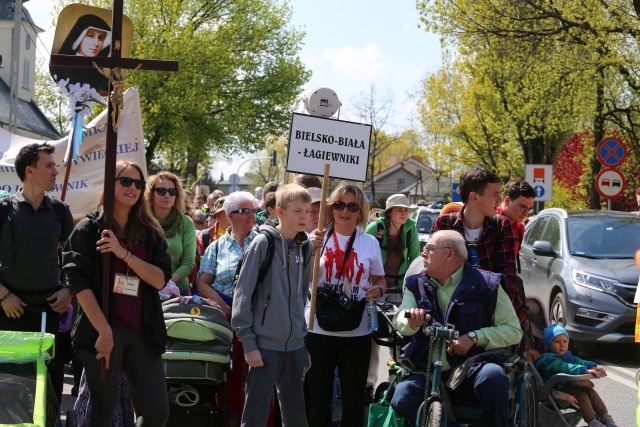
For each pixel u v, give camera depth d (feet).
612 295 41.39
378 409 21.30
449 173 214.28
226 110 160.04
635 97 97.04
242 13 161.68
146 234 18.79
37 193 23.00
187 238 27.35
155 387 18.66
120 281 18.20
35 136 195.21
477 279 20.97
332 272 23.81
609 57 81.92
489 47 98.58
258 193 55.62
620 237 45.57
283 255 21.09
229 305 25.63
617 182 68.59
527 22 87.66
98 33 28.04
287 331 20.94
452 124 181.78
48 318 23.03
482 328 20.65
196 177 204.85
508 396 19.75
